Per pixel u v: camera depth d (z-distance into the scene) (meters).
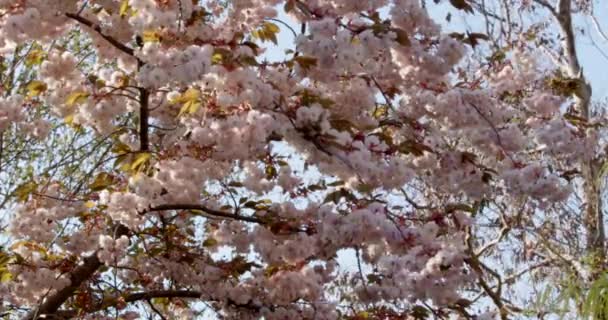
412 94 5.16
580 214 10.34
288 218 5.14
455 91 4.90
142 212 5.18
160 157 5.02
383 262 4.37
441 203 8.13
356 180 4.52
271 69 4.66
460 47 4.59
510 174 4.96
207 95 4.57
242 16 4.89
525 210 10.62
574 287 3.27
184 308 7.19
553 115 5.38
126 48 4.87
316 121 4.21
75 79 5.23
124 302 5.71
